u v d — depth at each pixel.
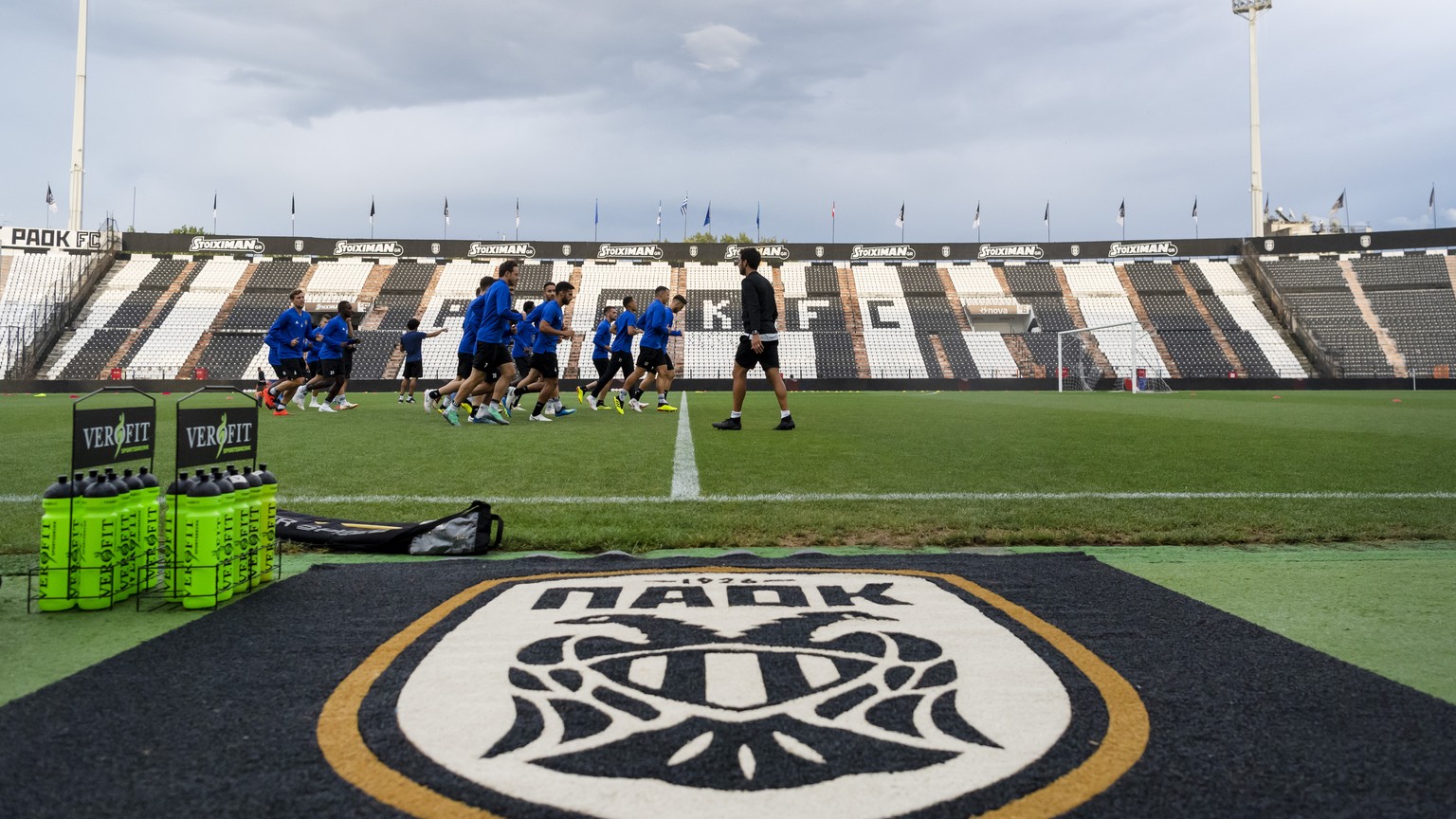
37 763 1.33
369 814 1.17
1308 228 49.97
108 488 2.28
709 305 41.50
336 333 12.70
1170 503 4.16
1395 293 39.12
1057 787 1.26
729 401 19.31
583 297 41.50
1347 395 25.98
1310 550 3.19
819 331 39.84
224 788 1.25
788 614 2.18
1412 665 1.85
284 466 5.50
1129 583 2.60
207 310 36.69
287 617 2.18
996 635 2.02
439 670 1.75
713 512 3.84
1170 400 20.97
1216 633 2.08
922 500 4.21
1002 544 3.31
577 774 1.28
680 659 1.82
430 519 3.68
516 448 6.76
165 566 2.30
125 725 1.48
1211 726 1.50
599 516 3.73
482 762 1.33
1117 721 1.51
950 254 43.53
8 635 2.03
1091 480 5.07
